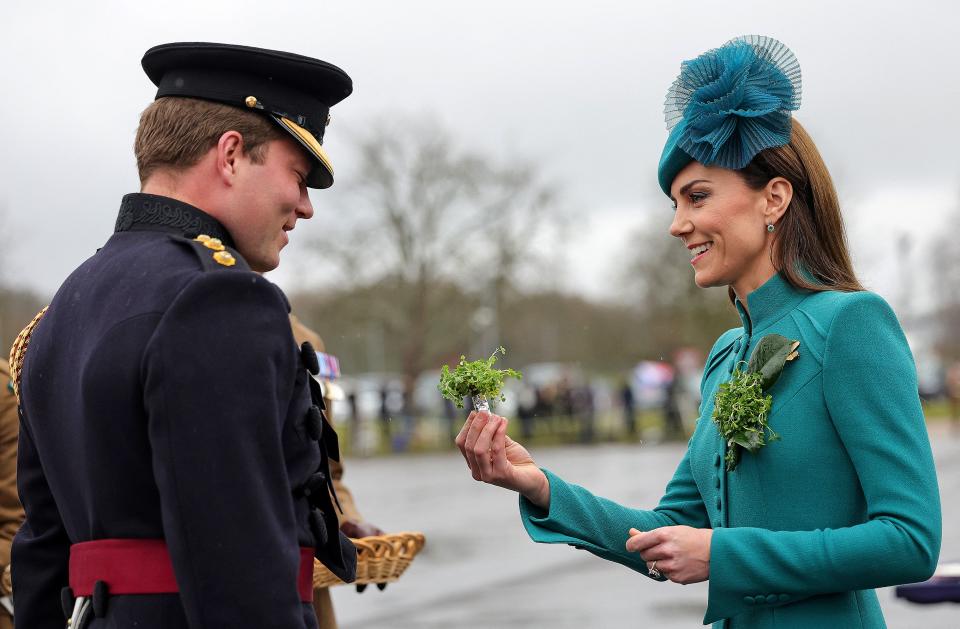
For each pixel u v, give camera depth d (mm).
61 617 2832
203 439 2379
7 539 4074
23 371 2748
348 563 2795
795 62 3012
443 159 40125
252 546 2379
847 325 2811
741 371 2980
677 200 3078
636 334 50094
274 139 2770
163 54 2754
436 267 40094
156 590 2484
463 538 13578
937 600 4238
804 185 2996
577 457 29250
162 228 2670
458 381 2959
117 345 2457
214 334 2424
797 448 2832
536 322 44094
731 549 2770
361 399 34750
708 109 2963
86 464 2500
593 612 8625
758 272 3023
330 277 39938
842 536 2721
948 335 61625
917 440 2752
